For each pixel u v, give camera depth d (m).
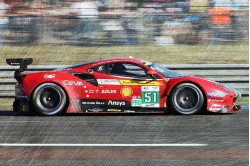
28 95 20.91
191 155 13.83
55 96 20.97
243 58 30.34
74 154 14.07
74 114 21.50
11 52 30.98
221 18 31.23
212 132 17.17
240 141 15.66
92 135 16.78
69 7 31.36
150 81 21.02
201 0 31.27
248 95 26.22
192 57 30.31
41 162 13.23
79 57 30.62
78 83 21.00
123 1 31.19
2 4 31.52
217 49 31.00
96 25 31.25
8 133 17.23
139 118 20.22
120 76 21.16
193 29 31.22
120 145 15.17
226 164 12.82
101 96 21.02
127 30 31.11
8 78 25.97
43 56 30.69
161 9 31.17
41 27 31.45
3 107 24.77
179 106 20.91
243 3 31.27
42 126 18.53
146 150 14.48
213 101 20.91
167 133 17.06
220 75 27.05
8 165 12.95
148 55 30.61
